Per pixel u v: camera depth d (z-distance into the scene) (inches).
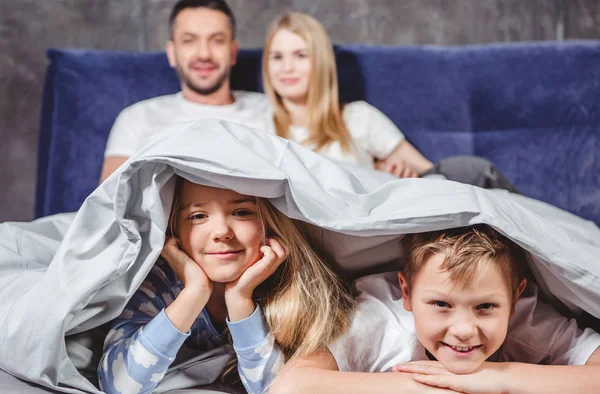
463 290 35.7
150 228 37.6
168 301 42.6
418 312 37.3
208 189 38.4
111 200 37.2
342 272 44.9
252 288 39.4
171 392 40.4
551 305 43.8
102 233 37.4
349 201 38.5
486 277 35.8
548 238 39.1
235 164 35.6
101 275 36.5
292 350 40.8
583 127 75.1
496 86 76.8
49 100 77.8
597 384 36.1
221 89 77.7
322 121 74.9
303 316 40.1
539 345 41.1
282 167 38.3
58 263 37.0
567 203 74.9
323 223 36.9
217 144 36.7
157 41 97.5
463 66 77.7
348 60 78.5
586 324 43.9
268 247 39.1
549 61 76.0
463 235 37.2
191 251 39.2
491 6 97.3
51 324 35.8
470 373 36.3
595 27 97.2
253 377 39.3
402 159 76.3
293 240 40.7
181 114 76.4
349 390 35.9
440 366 37.1
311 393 36.1
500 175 61.4
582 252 39.2
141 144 73.5
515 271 38.2
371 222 37.1
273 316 40.1
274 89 77.3
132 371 37.4
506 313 36.7
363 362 40.3
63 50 78.2
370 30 98.0
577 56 75.7
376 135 76.5
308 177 38.1
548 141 75.6
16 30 95.8
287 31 75.7
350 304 41.5
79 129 76.6
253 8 97.6
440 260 36.4
